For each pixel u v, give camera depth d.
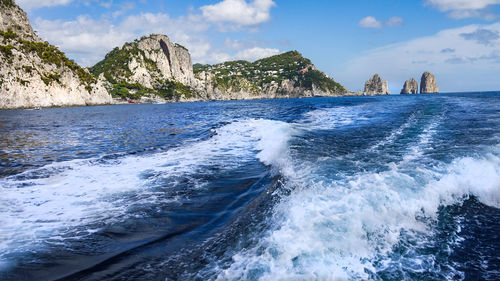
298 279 2.78
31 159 9.85
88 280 3.25
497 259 3.28
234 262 3.28
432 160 6.85
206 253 3.61
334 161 7.18
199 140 12.86
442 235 3.75
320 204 4.34
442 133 10.98
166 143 12.58
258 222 4.24
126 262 3.57
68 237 4.19
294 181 5.83
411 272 2.99
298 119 19.95
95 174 7.52
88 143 13.38
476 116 15.98
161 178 7.06
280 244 3.43
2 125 25.31
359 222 3.78
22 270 3.42
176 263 3.48
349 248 3.29
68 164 8.82
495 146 7.90
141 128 19.75
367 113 22.62
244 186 6.37
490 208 4.59
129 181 6.85
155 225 4.57
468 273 3.03
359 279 2.83
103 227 4.51
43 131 19.72
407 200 4.48
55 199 5.71
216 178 6.99
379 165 6.59
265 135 12.51
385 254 3.27
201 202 5.50
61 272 3.40
